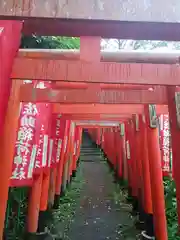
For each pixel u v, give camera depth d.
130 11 1.73
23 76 2.55
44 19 1.71
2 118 2.37
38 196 6.80
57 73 2.59
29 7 1.65
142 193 8.38
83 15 1.70
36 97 4.37
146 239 7.26
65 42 7.79
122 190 13.92
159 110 6.95
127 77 2.66
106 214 9.85
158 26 1.80
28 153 4.38
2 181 3.27
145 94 4.49
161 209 6.20
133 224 8.69
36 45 7.12
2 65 2.29
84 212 10.09
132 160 10.52
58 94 4.43
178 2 1.76
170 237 6.74
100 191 13.92
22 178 4.30
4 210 3.31
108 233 7.95
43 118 5.91
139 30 1.91
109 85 4.93
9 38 2.36
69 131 13.16
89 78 2.60
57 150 8.17
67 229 8.24
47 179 7.77
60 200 11.82
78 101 4.40
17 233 6.66
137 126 9.01
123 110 7.41
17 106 3.65
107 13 1.72
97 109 7.54
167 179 9.50
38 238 6.88
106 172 20.16
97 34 2.02
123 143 14.04
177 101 3.40
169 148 6.81
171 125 3.55
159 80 2.69
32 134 4.55
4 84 2.36
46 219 7.95
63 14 1.69
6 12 1.64
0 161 3.27
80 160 26.33
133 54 3.22
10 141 3.40
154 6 1.74
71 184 15.70
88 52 2.63
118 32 1.98
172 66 2.73
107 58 3.21
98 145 32.94
